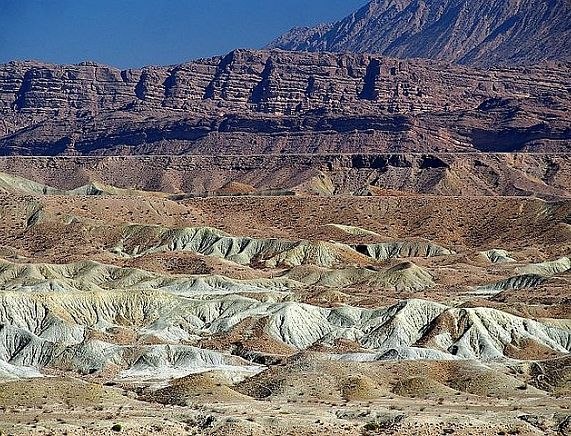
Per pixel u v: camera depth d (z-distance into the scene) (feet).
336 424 638.94
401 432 617.62
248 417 652.48
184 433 618.85
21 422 622.54
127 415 653.30
